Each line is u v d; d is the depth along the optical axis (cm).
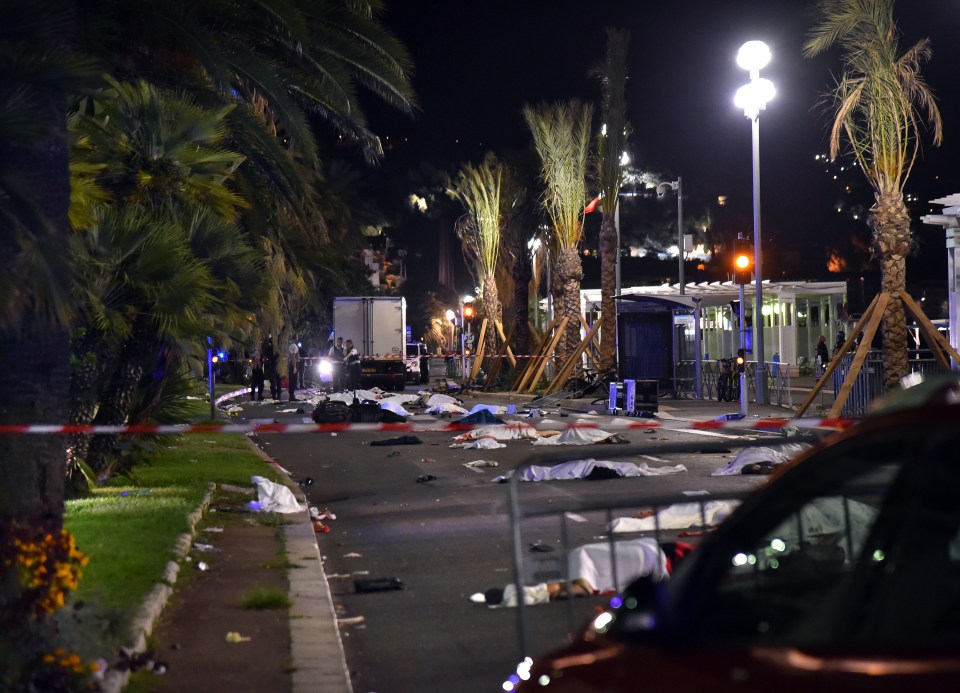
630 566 1692
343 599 1962
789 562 876
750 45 5394
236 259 3153
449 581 2077
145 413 3186
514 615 1766
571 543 2327
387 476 3775
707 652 568
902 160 4825
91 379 2836
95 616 1506
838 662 493
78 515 2530
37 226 1530
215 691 1366
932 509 515
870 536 549
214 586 1967
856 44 4788
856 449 575
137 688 1336
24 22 1567
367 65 3688
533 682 680
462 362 11888
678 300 7294
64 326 1579
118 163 2978
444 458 4266
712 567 646
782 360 10619
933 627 492
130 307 2775
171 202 3056
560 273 8856
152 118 2989
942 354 4703
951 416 527
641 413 6078
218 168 3131
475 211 10400
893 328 4800
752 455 3388
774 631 577
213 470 3616
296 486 3472
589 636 679
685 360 7731
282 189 3866
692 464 3709
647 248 14638
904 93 4819
